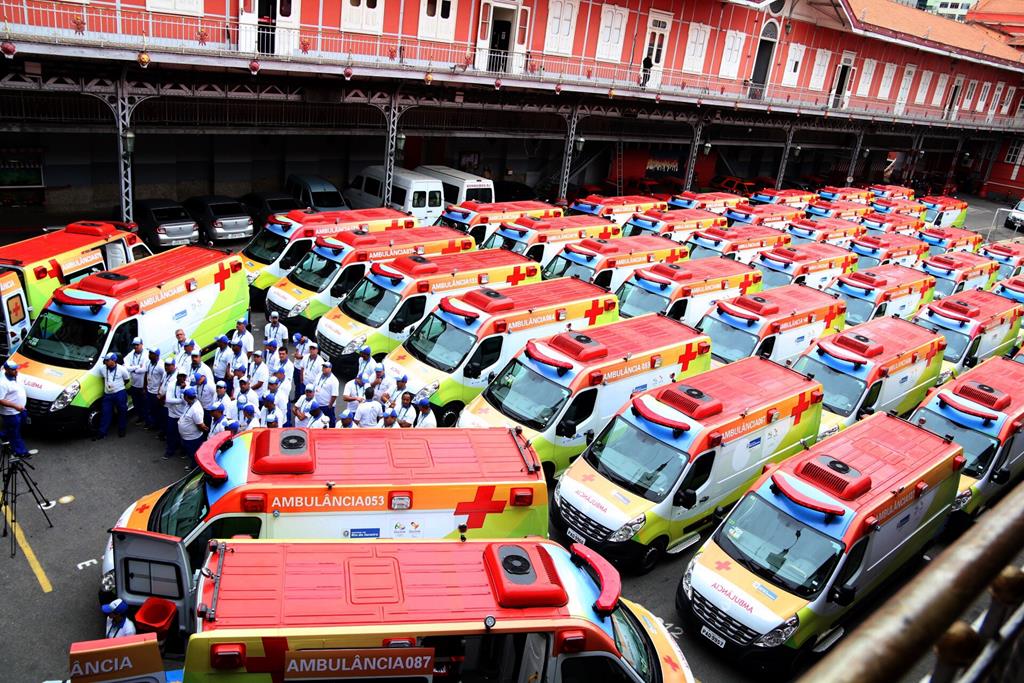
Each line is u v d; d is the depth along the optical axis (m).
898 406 16.56
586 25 34.81
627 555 10.99
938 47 53.22
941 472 11.38
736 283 20.42
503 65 32.84
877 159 63.16
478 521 9.40
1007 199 65.19
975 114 62.50
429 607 6.81
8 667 8.55
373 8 27.48
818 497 10.12
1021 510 1.41
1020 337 22.67
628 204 29.16
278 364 13.97
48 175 25.81
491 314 14.95
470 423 12.98
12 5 18.48
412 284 16.53
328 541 7.50
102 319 13.28
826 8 45.47
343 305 17.09
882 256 26.17
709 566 10.12
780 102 40.25
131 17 21.20
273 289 18.53
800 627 9.37
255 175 30.98
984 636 1.57
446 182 28.28
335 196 26.31
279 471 8.85
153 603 7.68
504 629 6.70
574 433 12.35
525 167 40.56
